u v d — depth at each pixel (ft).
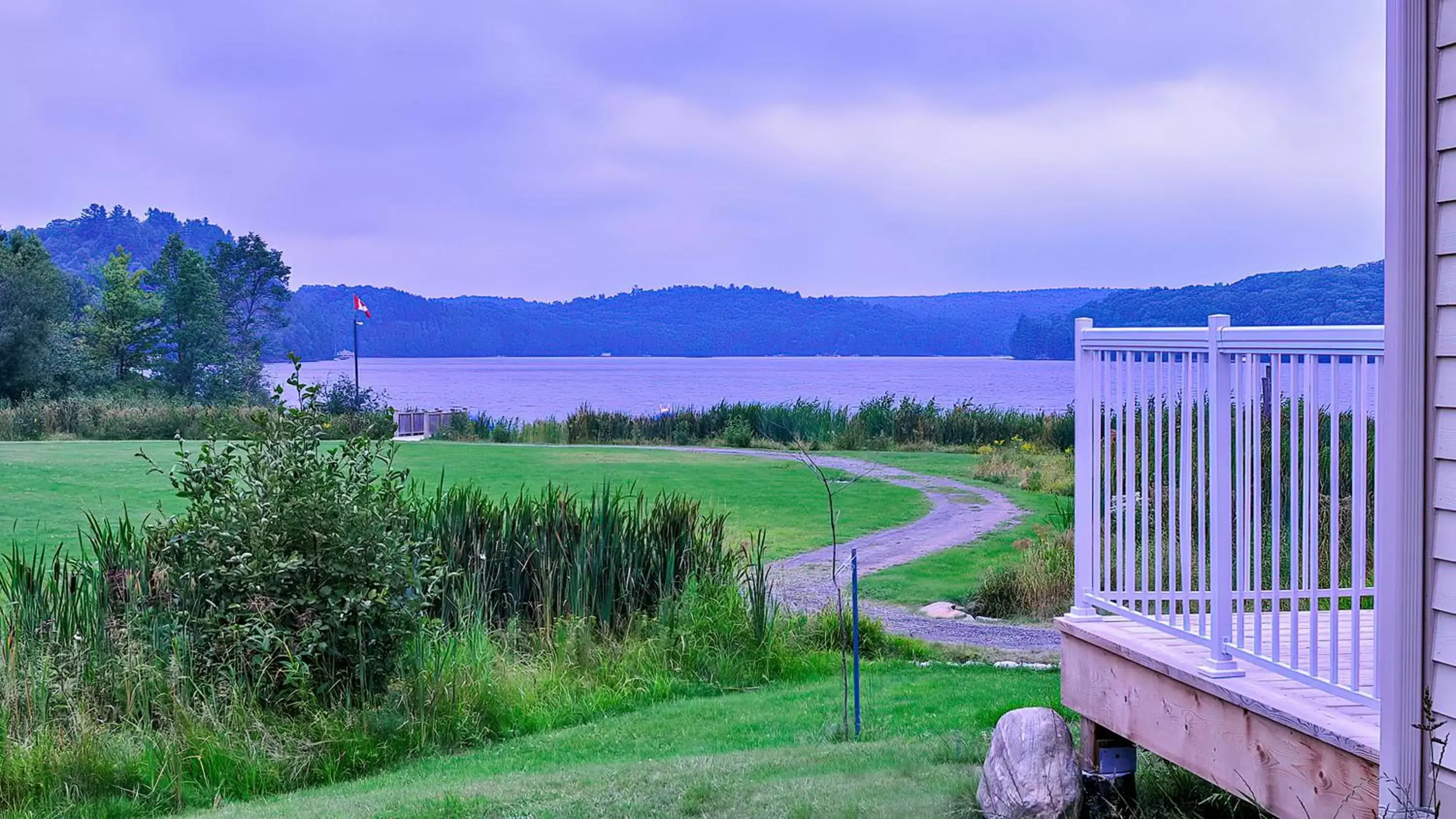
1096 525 17.01
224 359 211.82
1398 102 10.16
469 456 95.61
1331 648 12.09
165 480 74.08
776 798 18.26
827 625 37.42
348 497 29.01
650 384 366.22
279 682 27.76
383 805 20.31
